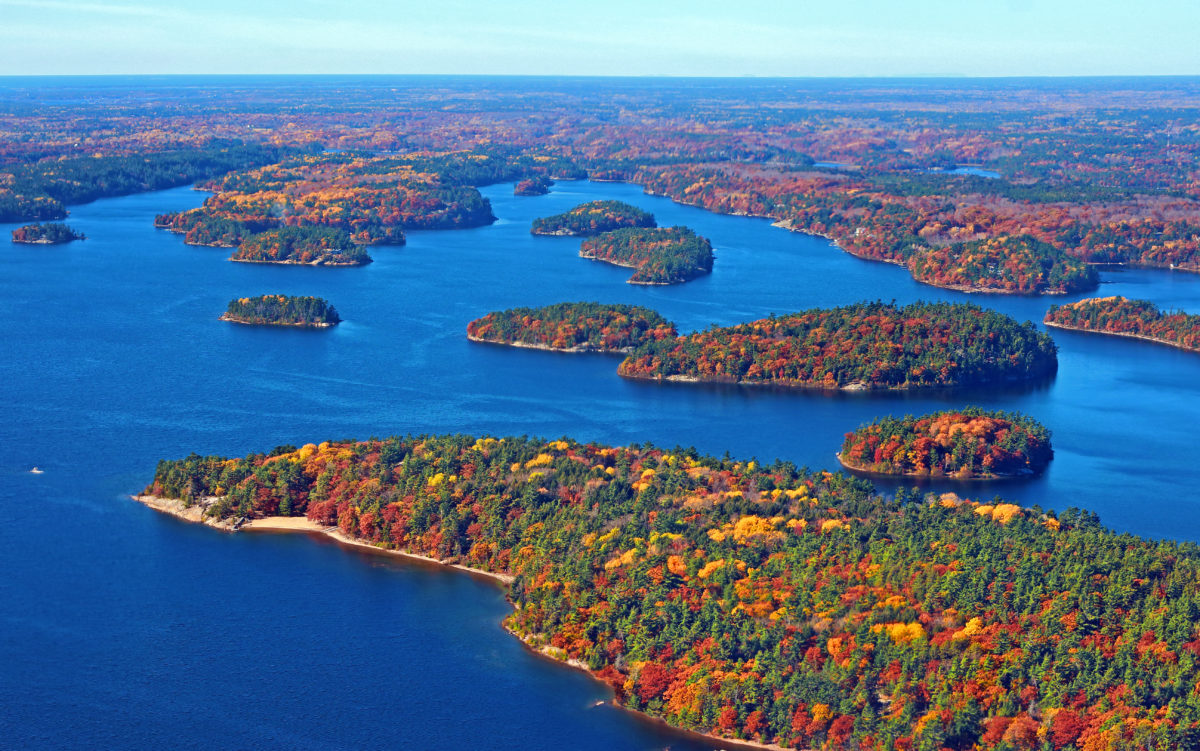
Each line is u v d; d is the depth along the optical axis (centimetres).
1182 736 18538
